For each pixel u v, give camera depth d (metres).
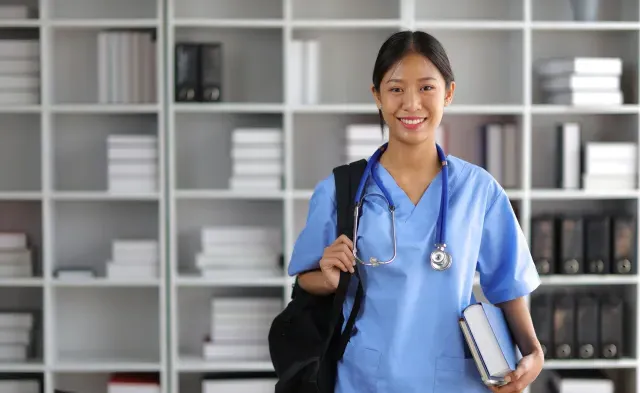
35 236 4.27
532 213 4.30
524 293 1.90
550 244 3.99
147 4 4.23
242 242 4.03
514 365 1.79
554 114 4.28
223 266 4.02
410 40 1.80
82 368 4.00
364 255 1.85
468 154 4.27
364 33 4.22
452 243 1.84
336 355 1.88
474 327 1.78
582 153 4.09
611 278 3.99
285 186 3.97
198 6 4.21
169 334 4.02
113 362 4.06
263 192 3.96
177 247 4.27
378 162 1.93
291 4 4.18
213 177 4.25
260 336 4.07
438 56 1.80
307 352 1.93
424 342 1.82
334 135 4.26
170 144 3.95
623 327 4.13
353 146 3.96
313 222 1.93
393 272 1.83
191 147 4.24
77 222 4.27
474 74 4.26
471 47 4.26
